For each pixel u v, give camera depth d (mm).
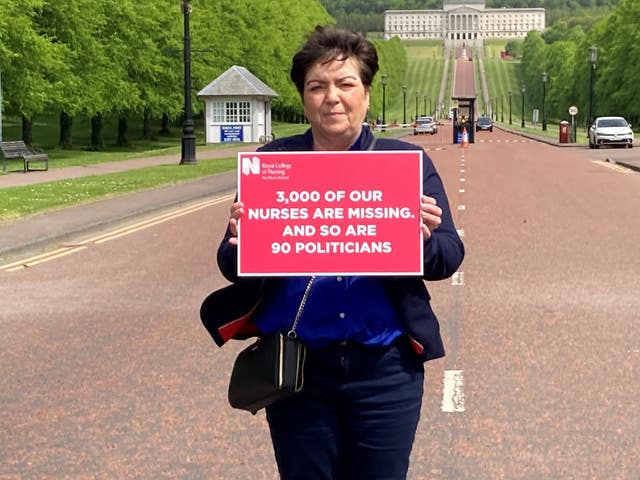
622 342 8375
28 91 43156
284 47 91875
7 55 40562
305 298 3494
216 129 63938
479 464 5504
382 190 3502
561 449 5730
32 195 22562
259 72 82875
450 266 3564
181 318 9742
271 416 3559
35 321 9734
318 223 3521
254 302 3570
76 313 10094
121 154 48344
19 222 17609
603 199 21766
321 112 3566
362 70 3602
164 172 31875
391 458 3516
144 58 57000
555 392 6891
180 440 6023
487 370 7508
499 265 12641
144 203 21469
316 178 3523
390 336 3471
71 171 33531
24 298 10992
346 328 3445
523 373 7406
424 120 93750
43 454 5824
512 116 191125
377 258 3484
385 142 3652
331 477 3543
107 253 14547
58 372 7727
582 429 6086
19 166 37094
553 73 159000
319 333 3451
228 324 3594
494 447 5781
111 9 53094
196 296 10891
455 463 5527
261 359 3459
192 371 7684
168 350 8391
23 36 41531
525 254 13594
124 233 17016
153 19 58469
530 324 9133
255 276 3518
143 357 8156
